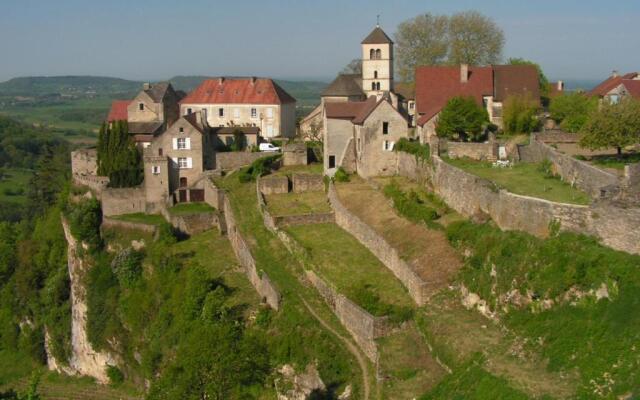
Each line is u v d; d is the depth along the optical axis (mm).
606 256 37188
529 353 36969
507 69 83938
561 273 38562
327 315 50438
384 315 45500
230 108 104938
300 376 46250
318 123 98312
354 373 43844
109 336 66500
